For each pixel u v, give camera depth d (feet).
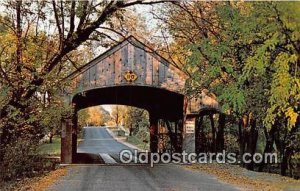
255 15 41.01
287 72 38.09
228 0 52.39
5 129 48.80
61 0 48.91
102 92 84.74
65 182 47.14
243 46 50.11
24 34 54.03
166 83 73.82
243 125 71.87
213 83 63.26
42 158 65.21
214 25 63.82
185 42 75.82
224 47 52.29
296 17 35.19
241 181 47.96
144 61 73.67
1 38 50.31
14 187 44.11
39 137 60.49
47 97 56.44
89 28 49.93
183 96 75.36
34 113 54.24
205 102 72.74
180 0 56.85
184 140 74.02
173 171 59.31
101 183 46.01
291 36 36.78
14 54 50.70
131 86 74.69
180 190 40.93
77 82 71.10
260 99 53.21
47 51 55.31
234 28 47.83
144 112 178.40
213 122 88.94
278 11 36.45
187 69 69.26
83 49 71.31
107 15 48.85
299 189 41.68
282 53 37.91
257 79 51.83
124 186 43.62
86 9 47.75
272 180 49.01
